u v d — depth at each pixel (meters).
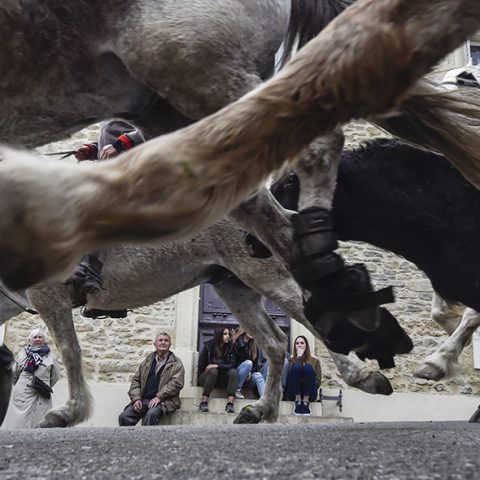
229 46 2.55
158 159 1.20
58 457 1.73
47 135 2.86
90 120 2.89
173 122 2.99
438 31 1.32
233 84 2.54
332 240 2.44
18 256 1.13
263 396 6.05
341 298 2.42
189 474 1.38
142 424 8.36
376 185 3.27
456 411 10.46
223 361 9.44
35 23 2.50
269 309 10.83
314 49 1.32
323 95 1.30
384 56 1.30
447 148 2.12
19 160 1.16
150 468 1.48
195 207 1.21
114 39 2.58
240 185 1.26
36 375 7.59
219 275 5.75
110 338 10.16
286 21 2.81
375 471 1.38
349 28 1.32
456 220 3.29
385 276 10.95
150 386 8.53
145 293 5.76
